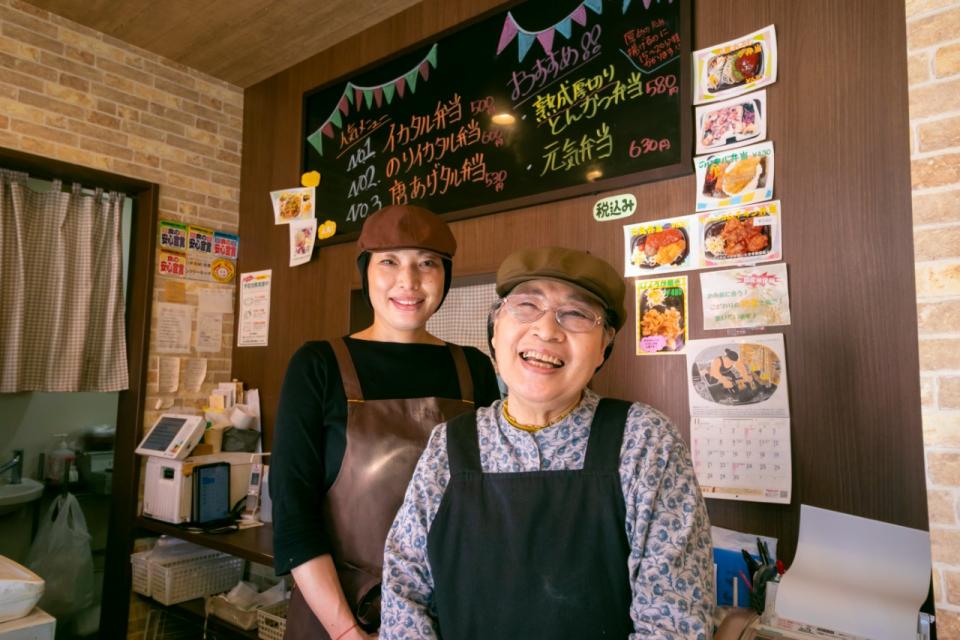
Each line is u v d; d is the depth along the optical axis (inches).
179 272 125.5
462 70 101.2
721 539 67.2
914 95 51.8
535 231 90.0
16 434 125.1
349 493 54.6
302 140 124.0
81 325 114.7
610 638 34.7
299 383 56.9
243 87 138.6
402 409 57.5
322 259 118.5
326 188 119.2
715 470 70.6
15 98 106.3
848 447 63.4
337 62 120.5
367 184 112.6
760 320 69.7
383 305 60.1
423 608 39.4
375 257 60.6
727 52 74.6
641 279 79.2
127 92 120.2
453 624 37.3
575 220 86.1
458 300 100.6
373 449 55.3
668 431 38.0
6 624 64.3
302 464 55.0
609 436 38.1
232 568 114.3
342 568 53.3
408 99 108.1
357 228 112.8
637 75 81.5
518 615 35.6
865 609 52.5
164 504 107.0
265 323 127.0
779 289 68.7
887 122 63.7
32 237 112.0
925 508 58.8
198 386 127.0
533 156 91.0
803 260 67.7
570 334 38.8
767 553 62.2
